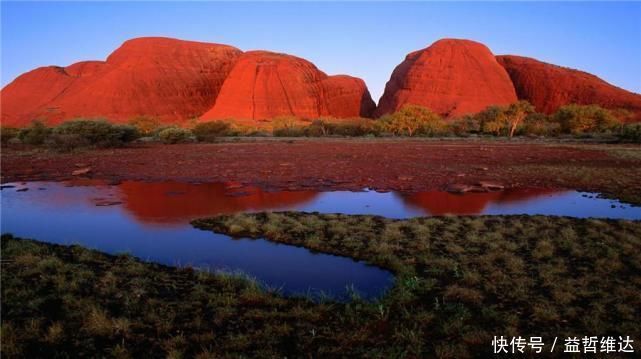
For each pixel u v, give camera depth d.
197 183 18.05
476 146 36.84
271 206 13.24
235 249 8.70
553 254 8.01
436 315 5.47
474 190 15.93
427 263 7.47
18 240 9.12
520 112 50.78
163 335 4.91
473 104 104.00
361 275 7.23
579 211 12.41
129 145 39.31
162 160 26.52
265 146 37.94
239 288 6.50
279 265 7.73
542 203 13.62
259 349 4.57
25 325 5.00
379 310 5.59
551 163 24.48
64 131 38.03
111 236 9.77
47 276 6.62
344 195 15.18
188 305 5.65
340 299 6.15
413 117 57.62
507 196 14.89
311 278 7.10
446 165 23.50
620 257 7.70
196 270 7.25
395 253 8.15
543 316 5.35
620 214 11.98
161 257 8.23
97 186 17.27
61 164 24.56
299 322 5.25
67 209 12.77
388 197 14.77
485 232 9.61
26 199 14.39
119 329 4.96
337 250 8.43
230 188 16.66
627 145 37.50
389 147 36.28
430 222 10.49
